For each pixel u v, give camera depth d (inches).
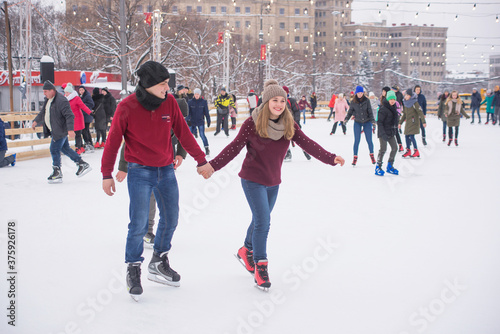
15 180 355.9
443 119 653.9
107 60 1577.3
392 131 380.5
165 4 1668.3
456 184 339.6
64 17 1782.7
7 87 1027.9
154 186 147.9
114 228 220.8
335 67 3319.4
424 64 5600.4
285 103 150.9
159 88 140.9
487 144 623.5
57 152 344.5
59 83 1089.4
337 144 643.5
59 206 267.1
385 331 122.8
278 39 4520.2
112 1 1551.4
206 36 1865.2
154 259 153.7
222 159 154.3
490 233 212.4
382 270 166.2
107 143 144.6
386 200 285.4
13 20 1617.9
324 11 5241.1
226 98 760.3
